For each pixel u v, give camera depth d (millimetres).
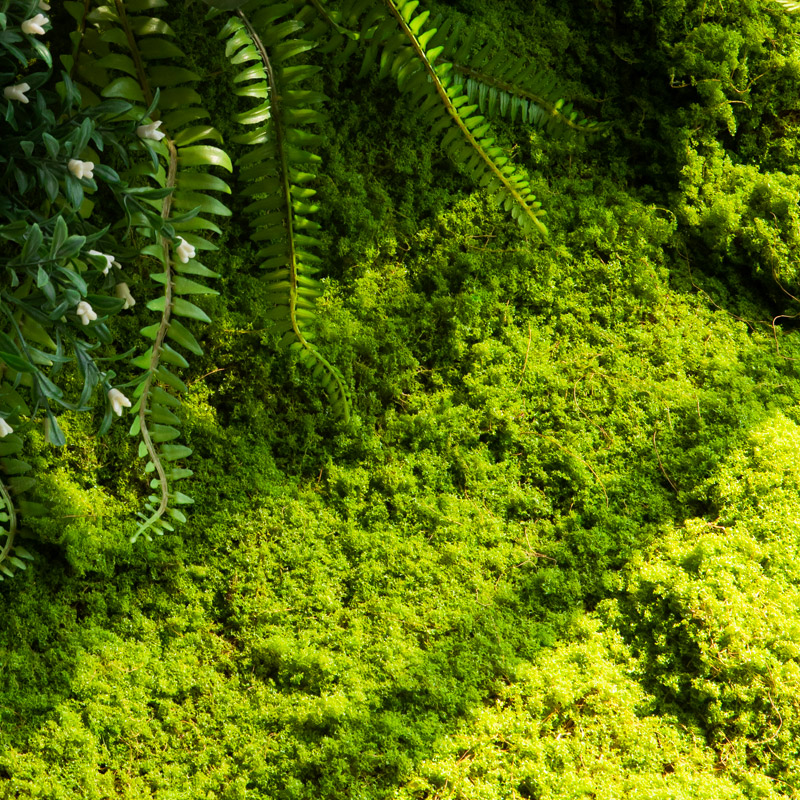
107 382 1257
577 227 2012
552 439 1857
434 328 1901
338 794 1522
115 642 1625
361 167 1896
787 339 2018
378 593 1717
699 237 2059
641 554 1763
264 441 1787
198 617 1662
